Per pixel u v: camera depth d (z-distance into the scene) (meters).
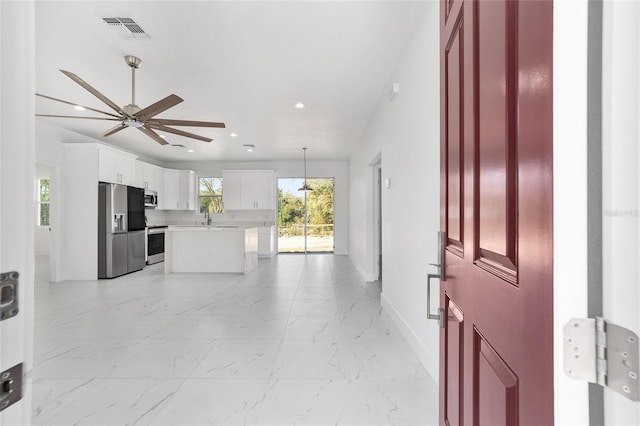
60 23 2.24
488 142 0.71
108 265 5.11
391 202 3.16
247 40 2.46
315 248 8.34
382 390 1.87
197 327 2.91
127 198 5.54
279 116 4.37
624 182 0.34
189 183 7.74
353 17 2.18
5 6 0.39
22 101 0.41
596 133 0.36
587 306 0.37
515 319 0.56
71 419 1.62
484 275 0.73
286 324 2.98
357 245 6.00
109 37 2.43
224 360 2.25
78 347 2.47
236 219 8.13
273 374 2.05
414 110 2.36
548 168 0.44
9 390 0.40
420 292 2.25
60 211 4.95
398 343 2.53
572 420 0.39
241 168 8.12
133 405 1.74
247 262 5.67
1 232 0.39
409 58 2.49
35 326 2.95
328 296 4.01
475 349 0.80
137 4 2.05
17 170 0.41
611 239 0.35
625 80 0.34
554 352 0.42
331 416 1.64
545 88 0.45
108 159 5.22
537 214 0.48
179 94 3.58
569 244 0.39
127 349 2.44
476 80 0.79
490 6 0.69
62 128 4.95
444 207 1.13
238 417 1.63
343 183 8.08
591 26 0.36
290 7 2.08
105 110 4.11
